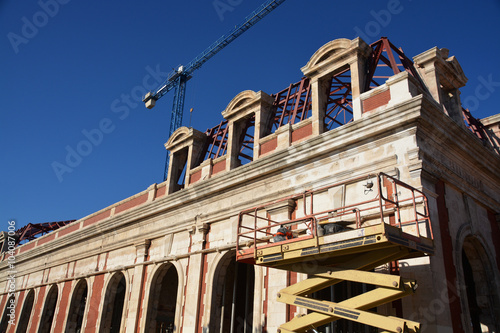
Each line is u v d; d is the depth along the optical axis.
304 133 19.38
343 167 16.89
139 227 27.34
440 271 13.54
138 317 24.11
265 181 19.86
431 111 15.09
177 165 27.31
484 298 16.72
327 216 16.28
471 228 16.33
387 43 19.09
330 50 19.23
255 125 21.91
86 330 28.06
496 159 18.47
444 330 12.75
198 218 22.84
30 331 35.41
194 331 20.33
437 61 18.11
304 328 13.06
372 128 15.94
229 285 24.81
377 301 11.41
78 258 33.00
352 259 12.34
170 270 28.97
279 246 13.11
